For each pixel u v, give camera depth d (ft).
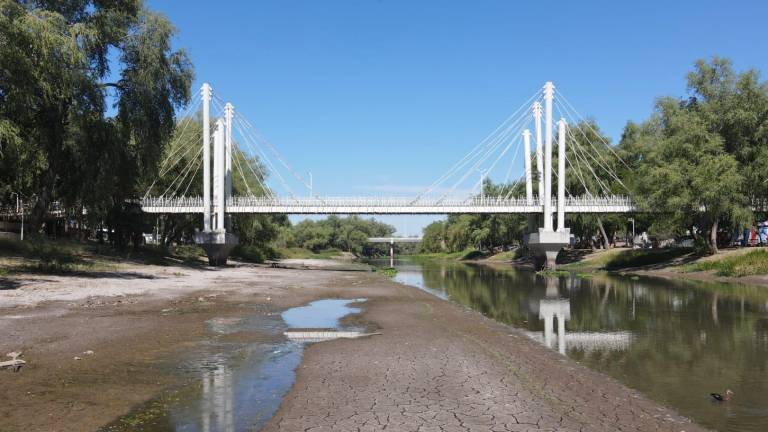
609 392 33.94
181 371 36.35
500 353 45.39
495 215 346.95
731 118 177.58
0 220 178.50
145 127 117.50
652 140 204.23
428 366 39.29
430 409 28.94
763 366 45.39
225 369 37.24
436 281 162.20
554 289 129.80
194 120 247.50
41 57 83.20
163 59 120.37
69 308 62.54
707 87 188.14
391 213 236.43
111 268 127.24
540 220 250.16
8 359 36.91
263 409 28.66
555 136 271.49
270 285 118.52
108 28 106.83
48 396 29.68
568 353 50.78
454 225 495.82
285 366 38.68
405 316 69.62
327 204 232.73
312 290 109.70
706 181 170.40
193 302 76.48
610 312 83.41
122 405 28.78
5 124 80.07
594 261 249.14
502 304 95.35
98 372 35.12
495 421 27.20
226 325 56.80
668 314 80.79
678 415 29.73
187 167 230.27
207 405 29.19
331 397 30.94
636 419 28.60
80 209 134.62
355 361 40.63
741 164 178.50
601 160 265.54
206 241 210.79
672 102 197.77
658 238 285.23
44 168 106.52
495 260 364.79
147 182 174.70
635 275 186.50
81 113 101.04
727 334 62.18
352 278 160.45
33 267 101.19
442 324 62.54
